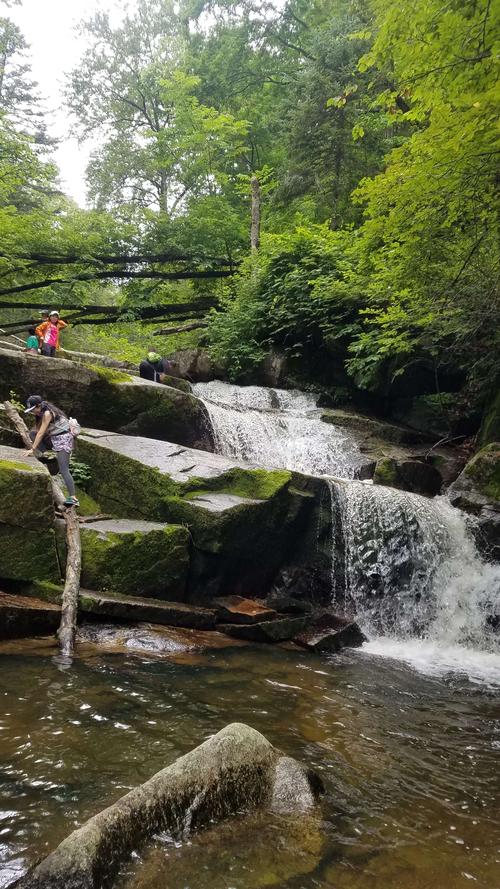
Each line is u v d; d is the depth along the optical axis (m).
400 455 12.34
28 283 22.50
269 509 8.60
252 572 8.70
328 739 4.49
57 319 12.80
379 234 9.08
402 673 6.61
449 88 7.14
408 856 3.03
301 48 25.61
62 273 21.19
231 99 27.77
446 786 3.90
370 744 4.48
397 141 17.38
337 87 17.75
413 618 8.95
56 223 20.34
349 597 9.12
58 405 10.03
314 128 18.67
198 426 11.37
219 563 8.19
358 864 2.90
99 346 23.95
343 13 21.36
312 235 17.00
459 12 6.46
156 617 7.03
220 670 5.89
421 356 13.83
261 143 27.52
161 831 2.83
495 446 11.27
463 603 8.98
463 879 2.88
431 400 13.98
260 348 17.22
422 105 7.49
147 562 7.51
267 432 12.41
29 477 6.98
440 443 13.26
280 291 16.92
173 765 3.12
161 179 28.84
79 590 6.84
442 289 10.14
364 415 14.85
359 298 14.62
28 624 6.13
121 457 8.66
